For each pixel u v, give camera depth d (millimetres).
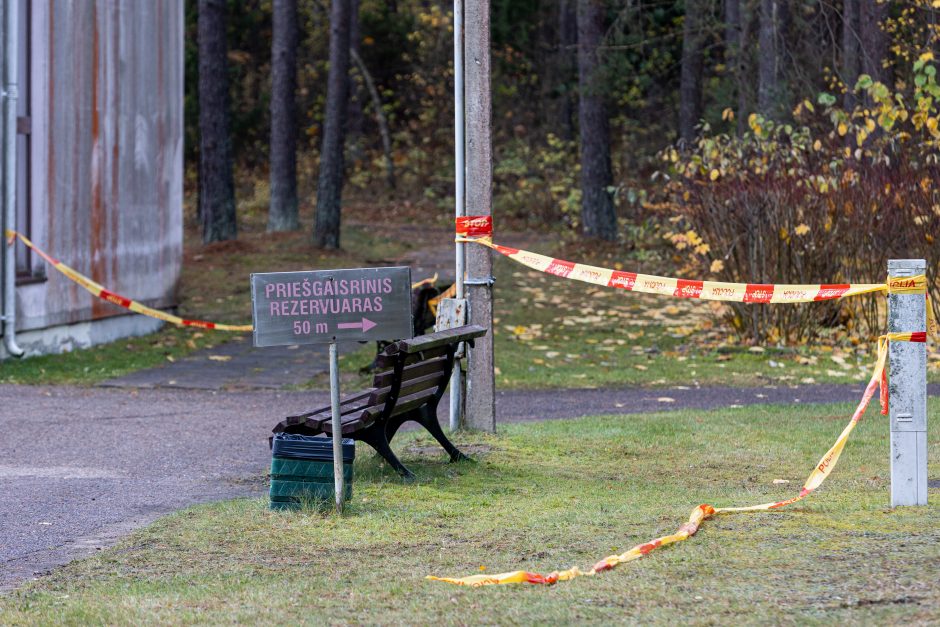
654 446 9180
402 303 6543
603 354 15461
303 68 52844
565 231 34500
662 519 6461
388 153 47594
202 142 29188
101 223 16203
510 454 8805
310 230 31594
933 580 4859
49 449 9203
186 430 10141
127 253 16984
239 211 41156
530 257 8844
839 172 15406
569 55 42750
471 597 5016
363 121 52938
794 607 4621
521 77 49625
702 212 15984
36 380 13031
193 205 42062
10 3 13703
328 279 6527
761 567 5270
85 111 15727
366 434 7797
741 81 23578
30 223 14516
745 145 16266
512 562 5660
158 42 17906
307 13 52469
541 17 47656
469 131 9312
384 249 30547
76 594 5336
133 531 6520
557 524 6449
